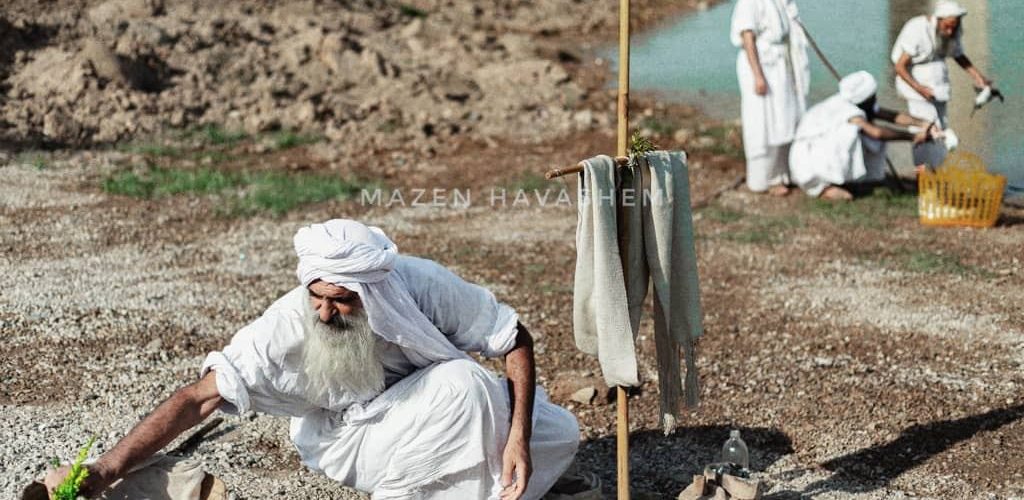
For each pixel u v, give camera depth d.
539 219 10.66
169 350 7.31
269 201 10.94
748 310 8.22
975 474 5.73
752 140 11.30
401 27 18.86
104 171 11.94
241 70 15.28
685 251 4.93
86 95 13.76
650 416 6.44
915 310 8.16
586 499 5.10
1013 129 13.30
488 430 4.58
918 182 11.24
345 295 4.33
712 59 18.58
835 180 11.07
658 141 13.38
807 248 9.70
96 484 4.14
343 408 4.66
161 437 4.30
